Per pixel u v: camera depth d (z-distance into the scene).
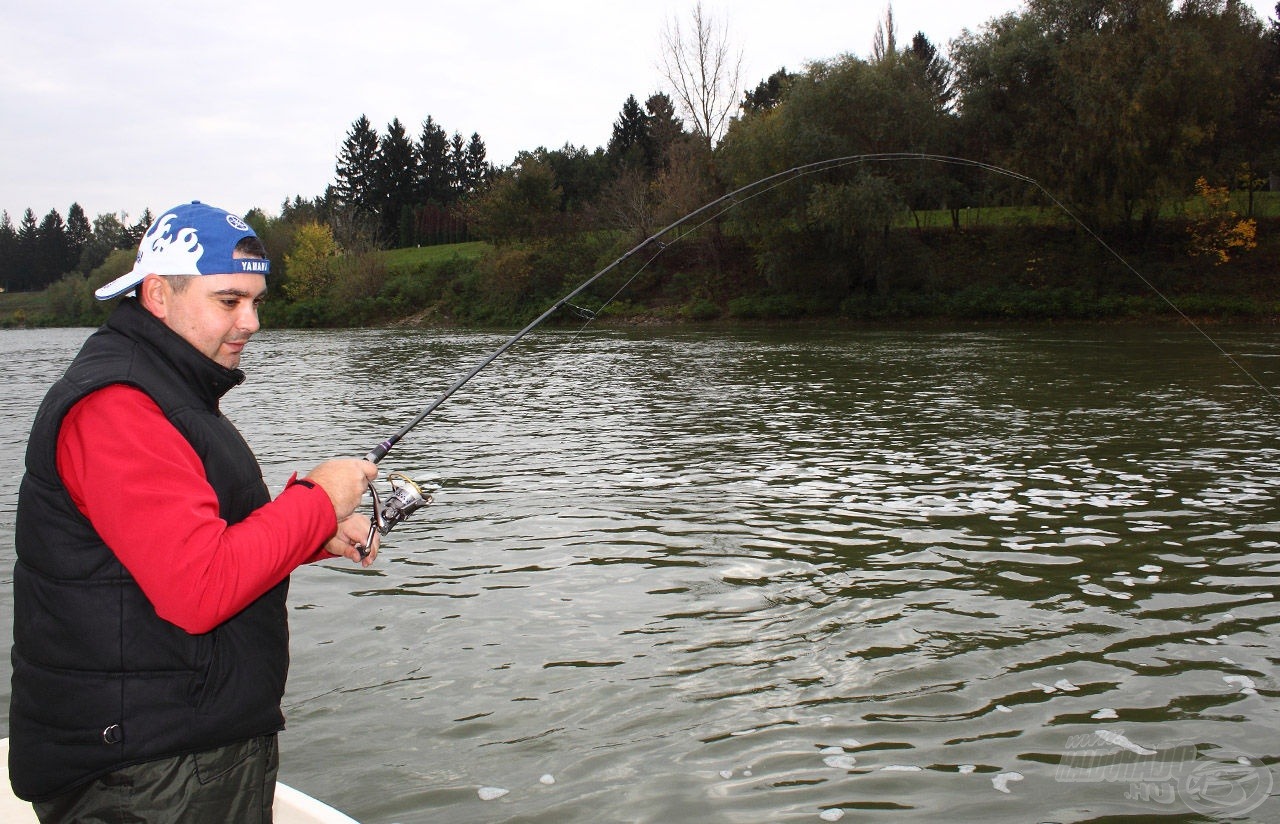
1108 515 7.32
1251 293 31.84
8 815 2.46
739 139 38.44
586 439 11.37
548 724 4.08
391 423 13.16
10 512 7.93
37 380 22.59
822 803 3.44
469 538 6.93
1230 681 4.41
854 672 4.55
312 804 2.41
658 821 3.35
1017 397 14.49
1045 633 5.00
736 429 11.92
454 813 3.42
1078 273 35.16
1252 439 10.54
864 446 10.49
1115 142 31.84
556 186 62.78
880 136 34.75
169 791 1.77
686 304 41.78
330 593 5.77
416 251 76.62
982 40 34.97
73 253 118.25
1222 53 33.81
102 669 1.73
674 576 6.00
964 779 3.59
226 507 1.87
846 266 36.53
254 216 71.94
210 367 1.88
